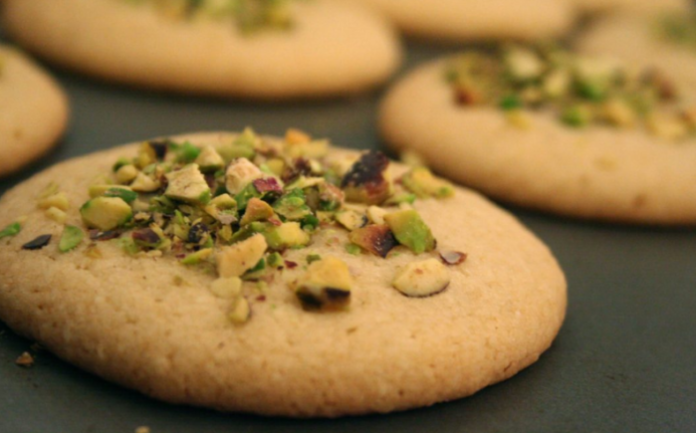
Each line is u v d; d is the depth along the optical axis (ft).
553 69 0.70
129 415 0.47
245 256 0.49
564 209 0.63
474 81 0.70
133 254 0.50
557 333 0.54
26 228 0.51
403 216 0.52
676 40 0.93
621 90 0.70
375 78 0.76
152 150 0.55
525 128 0.65
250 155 0.55
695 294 0.58
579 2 1.14
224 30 0.73
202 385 0.47
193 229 0.50
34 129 0.63
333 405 0.48
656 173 0.63
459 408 0.49
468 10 0.93
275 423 0.48
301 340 0.48
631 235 0.63
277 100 0.72
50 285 0.49
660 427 0.50
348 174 0.54
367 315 0.49
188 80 0.71
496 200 0.64
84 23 0.73
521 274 0.53
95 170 0.55
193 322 0.48
